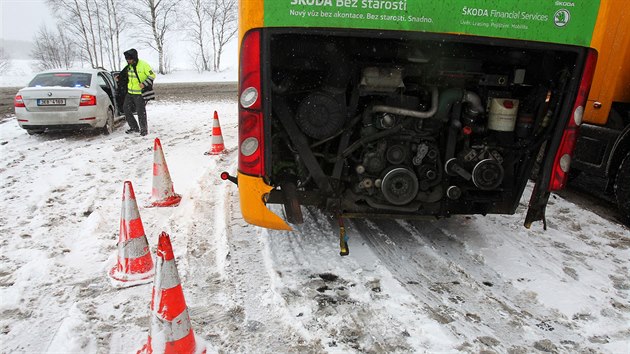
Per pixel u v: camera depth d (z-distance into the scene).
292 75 3.79
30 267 3.68
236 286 3.48
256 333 2.93
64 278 3.58
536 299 3.43
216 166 7.05
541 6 3.32
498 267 3.91
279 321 3.06
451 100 3.85
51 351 2.71
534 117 3.92
